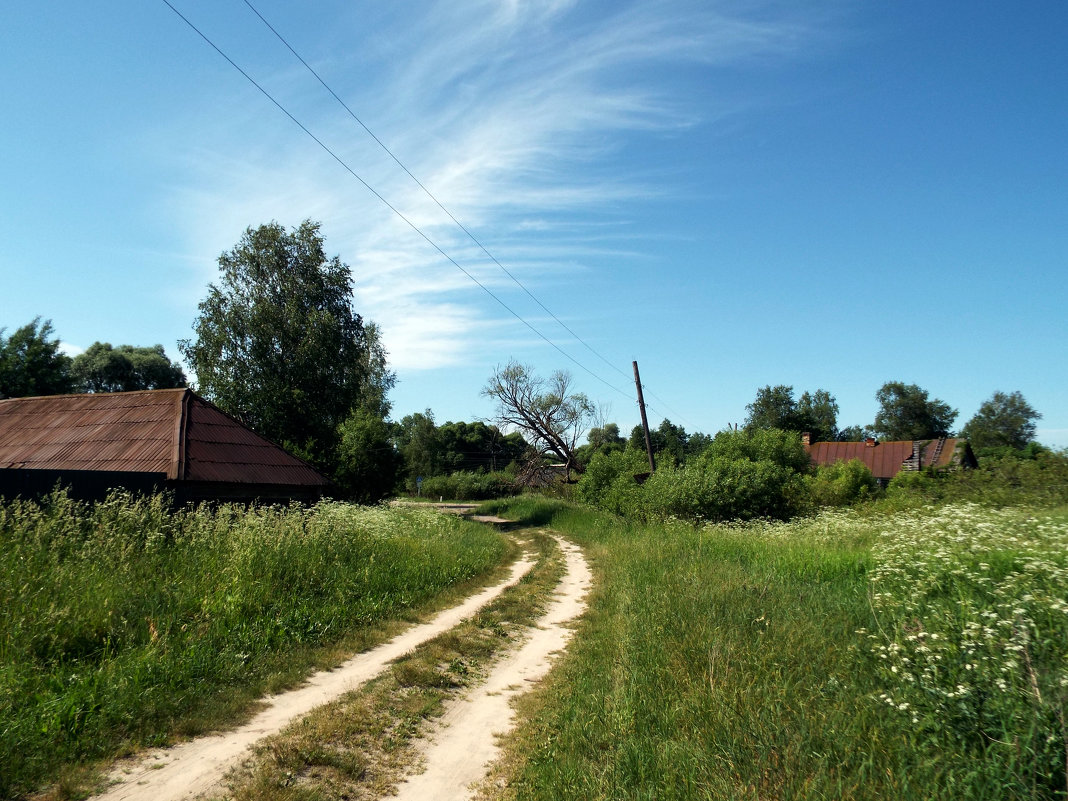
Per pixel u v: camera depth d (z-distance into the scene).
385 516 17.78
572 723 5.91
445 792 4.89
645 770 4.56
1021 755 4.22
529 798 4.67
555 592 13.73
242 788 4.70
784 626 7.18
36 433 17.00
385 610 10.52
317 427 30.61
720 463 22.75
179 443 14.84
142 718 5.73
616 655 7.82
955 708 4.78
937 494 21.11
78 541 9.47
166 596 8.46
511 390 53.28
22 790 4.51
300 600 9.67
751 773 4.29
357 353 34.84
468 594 12.91
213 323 31.84
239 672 7.19
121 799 4.50
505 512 42.97
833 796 3.90
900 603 7.09
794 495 22.55
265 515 11.95
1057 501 17.30
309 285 33.53
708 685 5.83
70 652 6.79
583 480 36.19
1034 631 5.25
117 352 50.09
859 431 72.00
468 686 7.47
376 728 5.94
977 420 60.88
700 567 11.58
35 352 31.02
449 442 81.06
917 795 3.97
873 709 5.12
